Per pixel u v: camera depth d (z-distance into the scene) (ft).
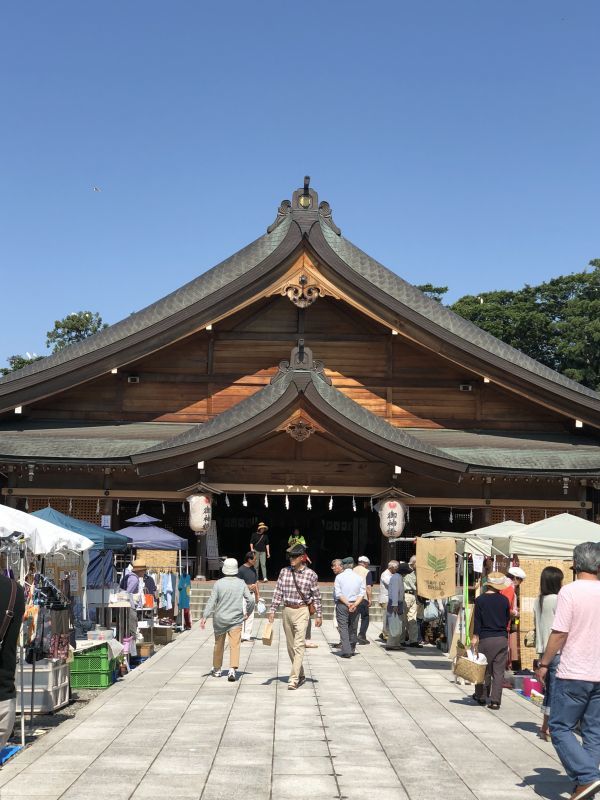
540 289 212.23
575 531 53.11
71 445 97.19
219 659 50.42
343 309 104.37
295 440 96.17
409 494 95.40
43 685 39.42
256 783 28.27
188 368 103.55
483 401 104.53
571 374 188.24
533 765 31.24
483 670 42.93
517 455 99.19
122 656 51.49
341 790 27.71
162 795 26.86
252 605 51.57
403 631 66.44
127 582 60.90
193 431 94.07
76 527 55.57
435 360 104.42
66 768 29.99
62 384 99.55
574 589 26.66
